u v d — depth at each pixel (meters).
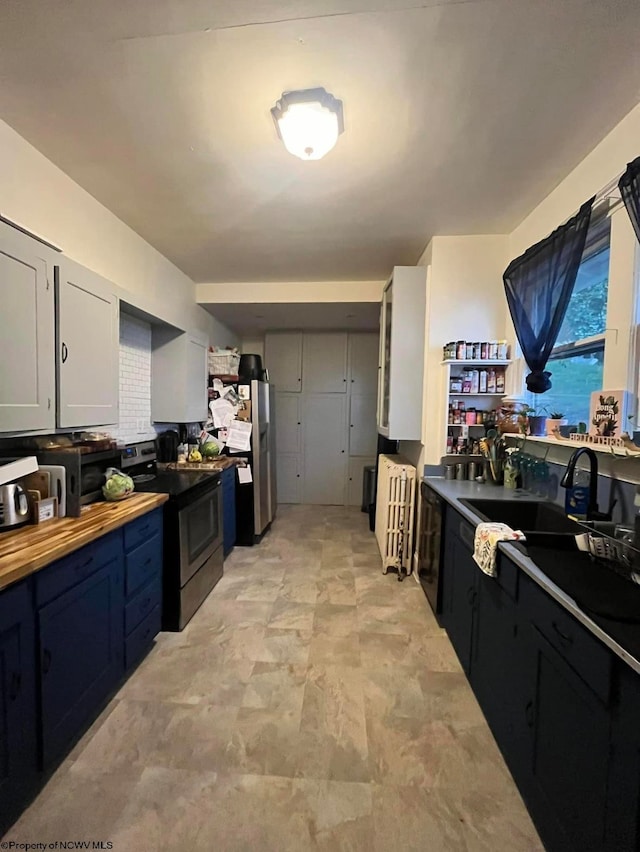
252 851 1.16
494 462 2.57
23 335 1.53
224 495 3.41
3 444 1.85
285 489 5.40
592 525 1.44
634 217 1.34
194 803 1.30
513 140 1.76
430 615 2.51
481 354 2.62
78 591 1.48
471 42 1.27
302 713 1.69
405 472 3.08
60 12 1.18
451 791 1.35
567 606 1.02
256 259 3.32
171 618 2.31
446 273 2.80
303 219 2.56
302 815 1.26
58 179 2.00
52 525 1.58
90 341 1.97
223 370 4.14
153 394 3.36
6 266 1.44
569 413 2.13
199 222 2.61
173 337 3.33
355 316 4.53
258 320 4.77
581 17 1.18
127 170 2.02
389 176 2.05
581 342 1.93
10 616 1.17
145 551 2.02
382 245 2.99
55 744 1.36
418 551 3.00
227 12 1.17
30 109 1.58
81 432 2.20
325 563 3.37
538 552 1.36
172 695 1.79
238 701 1.76
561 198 2.09
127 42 1.28
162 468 3.15
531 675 1.24
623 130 1.62
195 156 1.90
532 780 1.23
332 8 1.16
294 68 1.38
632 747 0.80
